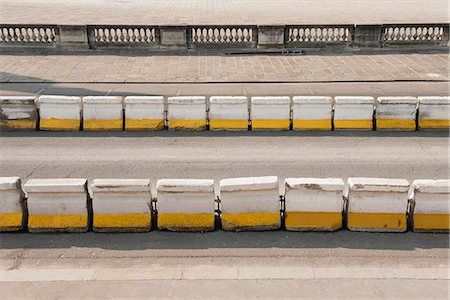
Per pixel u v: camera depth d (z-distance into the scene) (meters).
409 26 27.03
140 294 7.88
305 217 9.58
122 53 26.81
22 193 9.70
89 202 9.77
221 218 9.62
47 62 25.00
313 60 25.33
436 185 9.36
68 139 14.80
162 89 20.62
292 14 44.66
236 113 15.30
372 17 42.59
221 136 14.98
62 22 38.91
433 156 13.48
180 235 9.58
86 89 20.59
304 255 8.92
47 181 9.57
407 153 13.68
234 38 28.33
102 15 44.03
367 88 20.64
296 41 27.02
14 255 8.97
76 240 9.42
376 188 9.34
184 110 15.34
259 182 9.41
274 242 9.32
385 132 15.30
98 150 13.96
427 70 23.36
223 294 7.86
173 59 25.62
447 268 8.55
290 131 15.33
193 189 9.43
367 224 9.59
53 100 15.37
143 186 9.42
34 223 9.60
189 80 21.91
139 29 26.84
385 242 9.30
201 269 8.54
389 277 8.29
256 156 13.47
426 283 8.13
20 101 15.30
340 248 9.12
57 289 8.02
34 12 46.31
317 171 12.55
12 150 13.98
